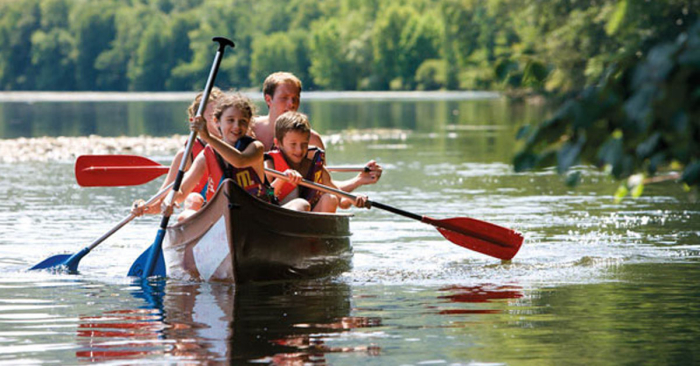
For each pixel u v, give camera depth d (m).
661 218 19.34
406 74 186.25
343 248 14.42
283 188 14.61
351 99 134.25
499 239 14.61
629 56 4.10
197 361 8.48
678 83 3.63
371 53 190.12
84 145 45.31
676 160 3.98
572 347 8.99
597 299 11.46
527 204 22.25
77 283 12.91
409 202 22.89
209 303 11.37
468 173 31.08
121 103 125.00
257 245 12.78
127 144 46.09
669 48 3.65
